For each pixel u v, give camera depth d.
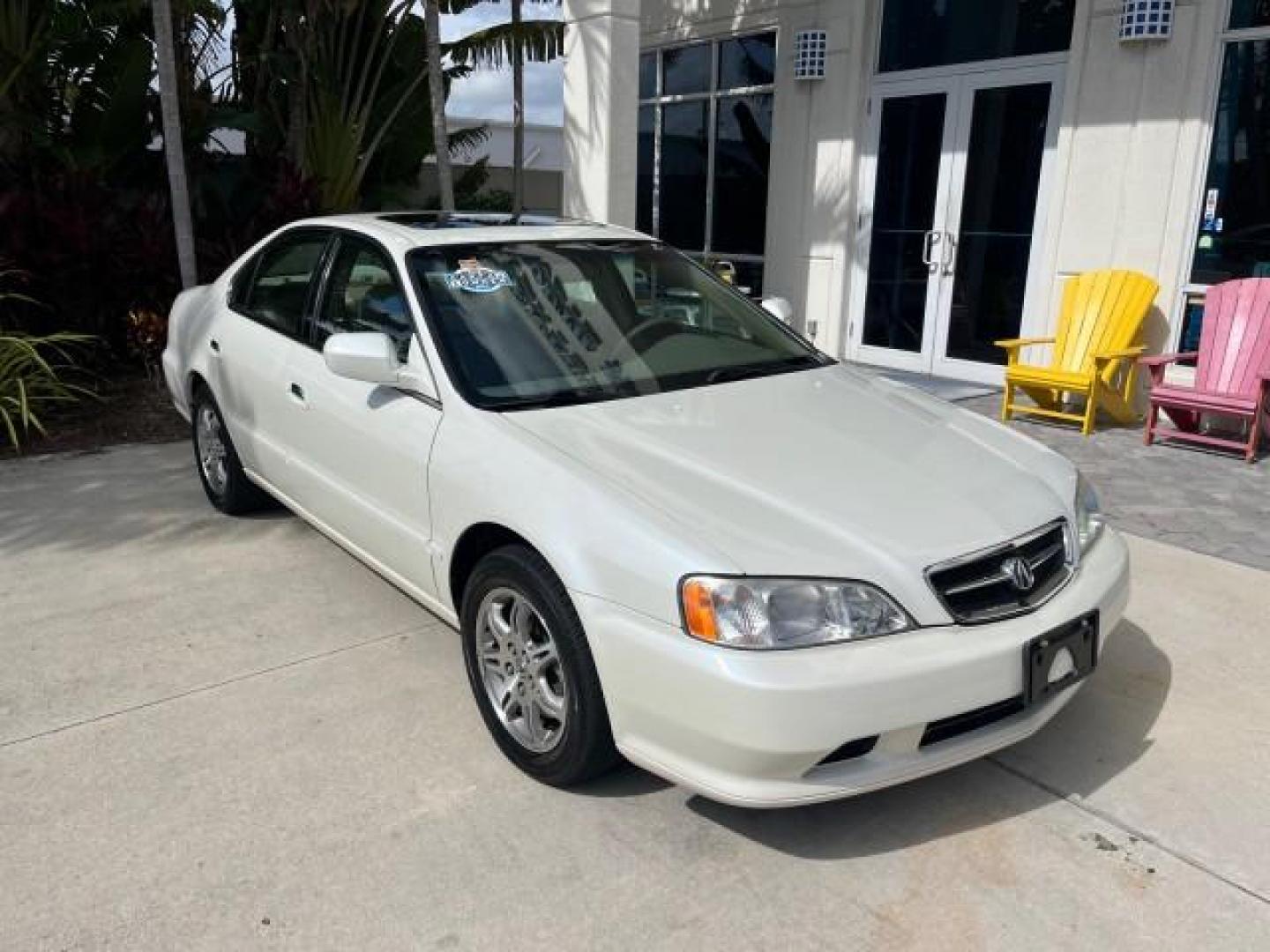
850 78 9.06
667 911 2.54
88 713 3.40
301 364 4.20
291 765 3.12
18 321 7.58
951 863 2.73
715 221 10.89
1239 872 2.70
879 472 3.04
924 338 9.12
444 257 3.85
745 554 2.57
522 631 3.04
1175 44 6.95
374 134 12.12
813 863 2.72
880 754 2.61
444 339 3.52
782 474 2.97
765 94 10.03
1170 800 3.00
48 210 7.65
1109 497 5.66
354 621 4.10
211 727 3.32
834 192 9.38
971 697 2.60
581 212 9.25
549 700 2.97
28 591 4.35
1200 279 7.19
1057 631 2.75
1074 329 7.39
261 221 8.87
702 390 3.62
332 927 2.47
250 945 2.41
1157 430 6.86
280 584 4.43
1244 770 3.15
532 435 3.15
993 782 3.08
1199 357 6.78
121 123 9.59
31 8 9.29
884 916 2.54
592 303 3.92
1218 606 4.29
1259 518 5.33
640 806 2.95
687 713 2.54
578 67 9.03
